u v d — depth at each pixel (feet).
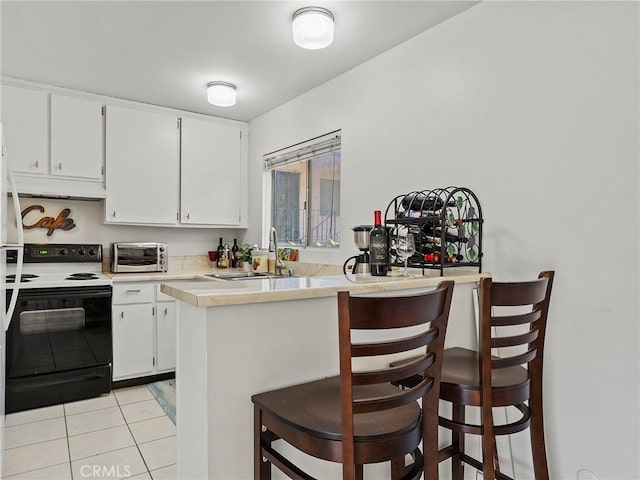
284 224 12.41
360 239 7.17
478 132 6.79
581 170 5.48
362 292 5.13
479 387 4.58
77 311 9.95
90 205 11.97
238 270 13.52
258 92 10.85
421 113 7.78
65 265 11.38
